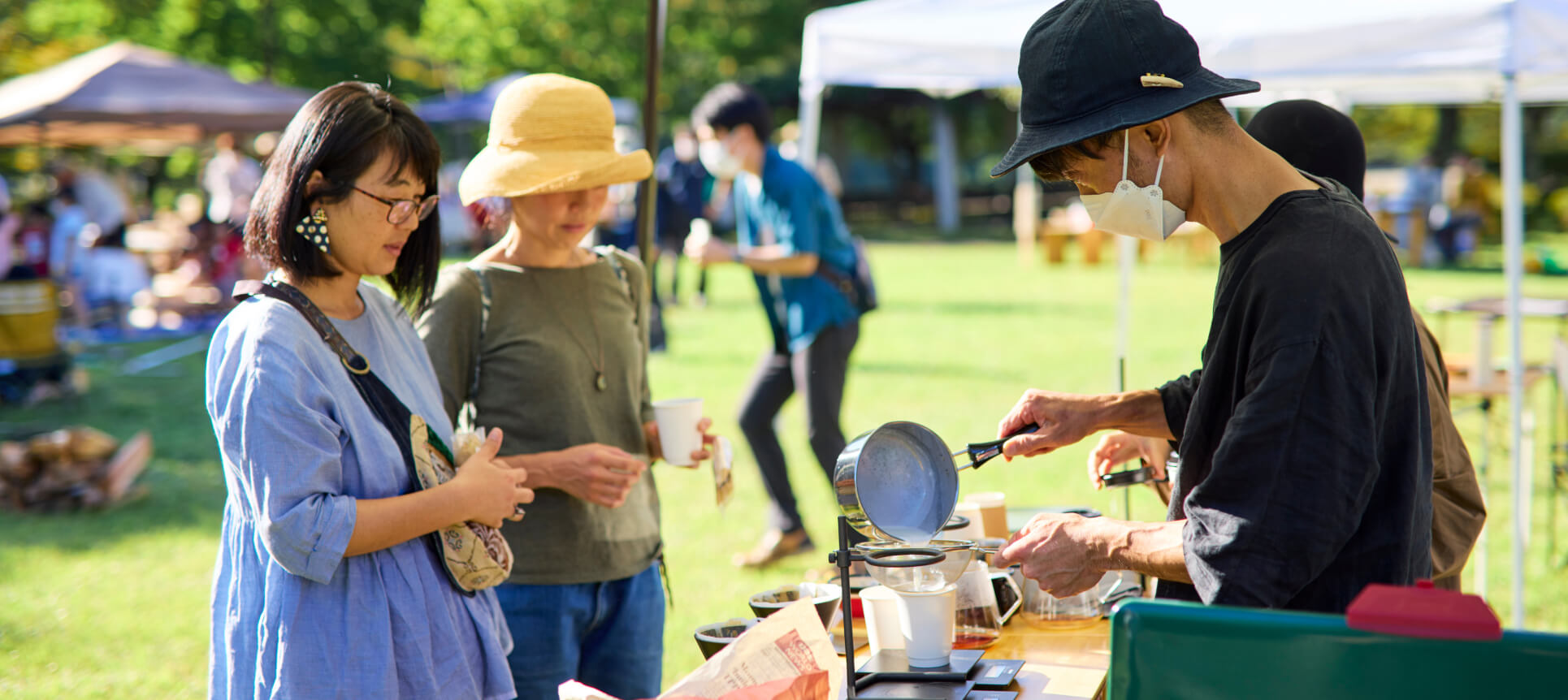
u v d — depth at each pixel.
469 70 29.22
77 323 12.01
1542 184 26.95
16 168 20.19
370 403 1.91
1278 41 4.29
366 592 1.85
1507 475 6.38
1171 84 1.63
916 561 1.73
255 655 1.84
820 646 1.69
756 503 6.13
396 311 2.13
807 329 4.78
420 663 1.88
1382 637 1.18
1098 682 1.78
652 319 9.75
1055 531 1.72
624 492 2.39
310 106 1.89
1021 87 1.76
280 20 26.39
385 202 1.90
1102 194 1.77
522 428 2.48
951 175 30.62
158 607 4.77
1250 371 1.56
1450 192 20.20
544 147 2.46
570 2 28.62
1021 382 8.97
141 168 24.44
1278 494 1.48
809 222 4.64
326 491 1.80
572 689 1.63
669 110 30.66
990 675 1.77
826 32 5.64
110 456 6.49
